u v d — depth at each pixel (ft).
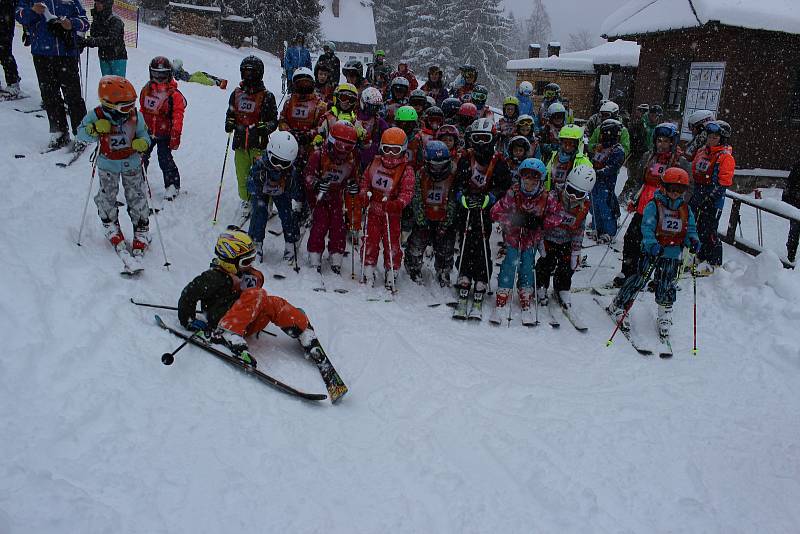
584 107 75.87
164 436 12.76
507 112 31.60
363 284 23.63
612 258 29.45
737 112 43.70
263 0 126.31
